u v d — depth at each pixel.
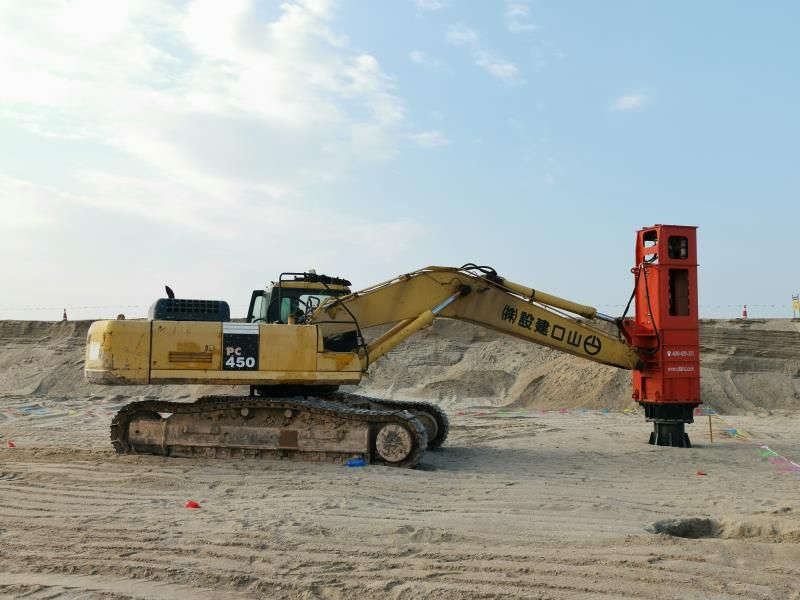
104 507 6.98
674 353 12.63
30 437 13.65
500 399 24.48
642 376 12.99
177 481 8.27
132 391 25.69
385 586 4.63
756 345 24.56
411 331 10.97
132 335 9.56
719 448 12.45
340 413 9.59
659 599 4.36
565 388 23.33
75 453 10.42
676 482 8.89
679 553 5.23
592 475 9.42
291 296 11.66
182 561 5.20
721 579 4.68
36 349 30.75
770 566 4.91
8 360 29.97
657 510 7.10
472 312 11.86
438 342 30.59
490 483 8.56
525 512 6.94
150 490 7.83
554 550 5.42
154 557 5.29
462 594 4.47
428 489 8.09
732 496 7.91
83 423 16.69
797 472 9.76
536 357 28.25
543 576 4.80
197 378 9.65
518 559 5.19
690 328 12.71
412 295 11.29
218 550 5.45
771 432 15.51
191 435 10.02
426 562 5.14
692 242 12.80
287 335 9.96
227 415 10.02
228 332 9.80
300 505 7.06
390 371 28.47
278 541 5.68
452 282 11.53
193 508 6.91
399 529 6.03
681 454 11.57
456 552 5.38
